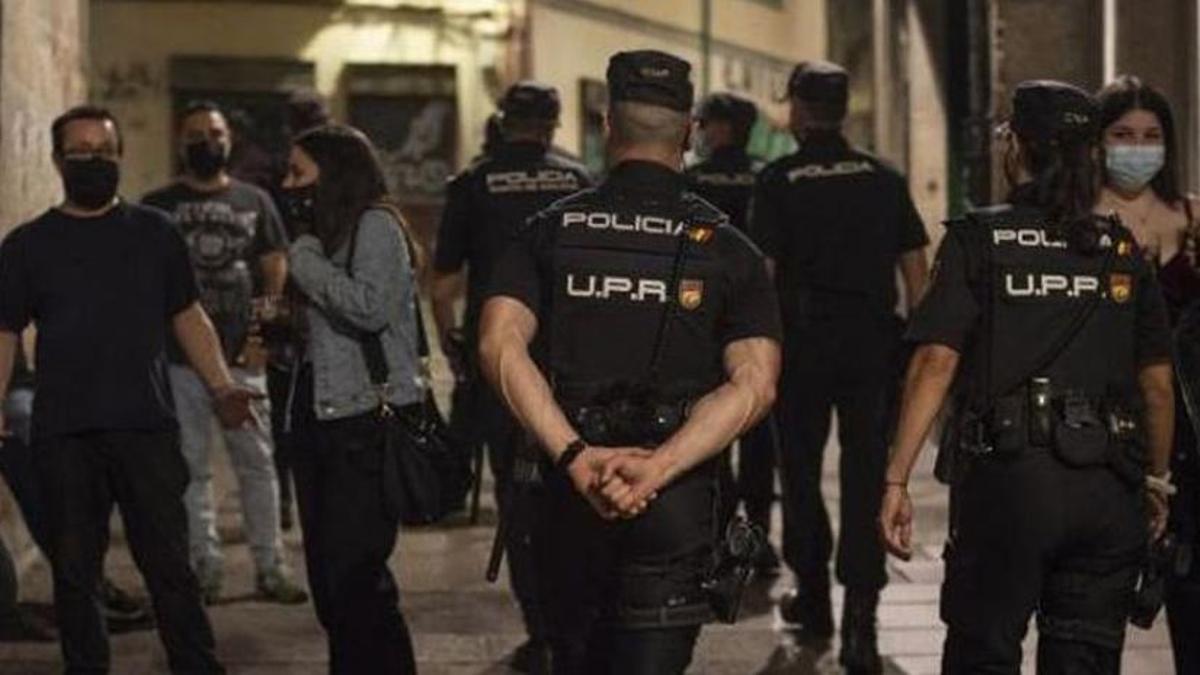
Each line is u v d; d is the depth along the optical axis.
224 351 11.09
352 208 8.09
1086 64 14.97
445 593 11.65
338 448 8.03
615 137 6.43
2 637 10.22
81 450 8.38
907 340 6.78
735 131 12.02
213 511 11.48
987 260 6.68
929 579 12.05
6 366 8.48
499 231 9.81
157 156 24.05
